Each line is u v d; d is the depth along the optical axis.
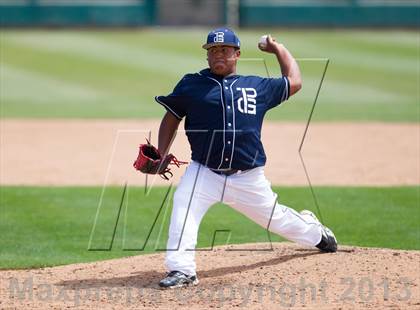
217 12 117.94
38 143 49.56
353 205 34.84
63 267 25.38
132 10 112.81
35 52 90.94
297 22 112.69
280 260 24.83
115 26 112.50
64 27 111.31
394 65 84.44
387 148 47.59
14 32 106.69
